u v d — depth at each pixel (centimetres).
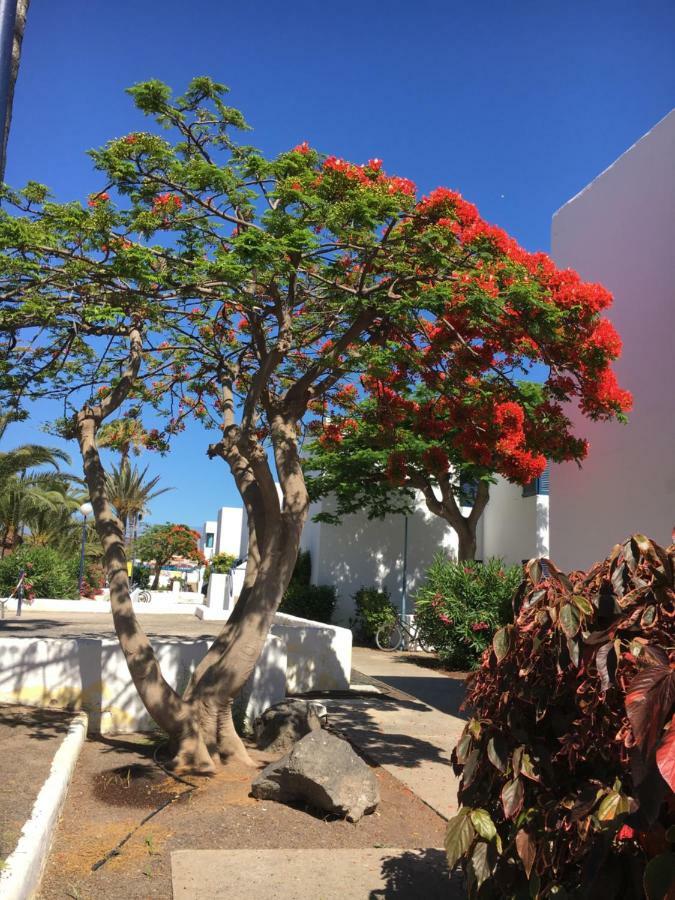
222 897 377
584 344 684
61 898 368
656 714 207
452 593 1373
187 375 941
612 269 904
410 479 1562
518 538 1795
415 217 674
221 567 3312
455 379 770
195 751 598
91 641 748
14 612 2028
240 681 627
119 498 3297
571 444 796
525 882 282
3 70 304
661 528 794
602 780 257
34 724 671
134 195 647
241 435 633
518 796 274
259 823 484
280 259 605
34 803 441
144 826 468
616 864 238
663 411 805
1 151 313
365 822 504
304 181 626
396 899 387
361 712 918
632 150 880
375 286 718
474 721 310
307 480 1778
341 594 1928
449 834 293
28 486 2627
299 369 930
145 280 629
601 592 275
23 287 665
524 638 287
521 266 661
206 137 692
